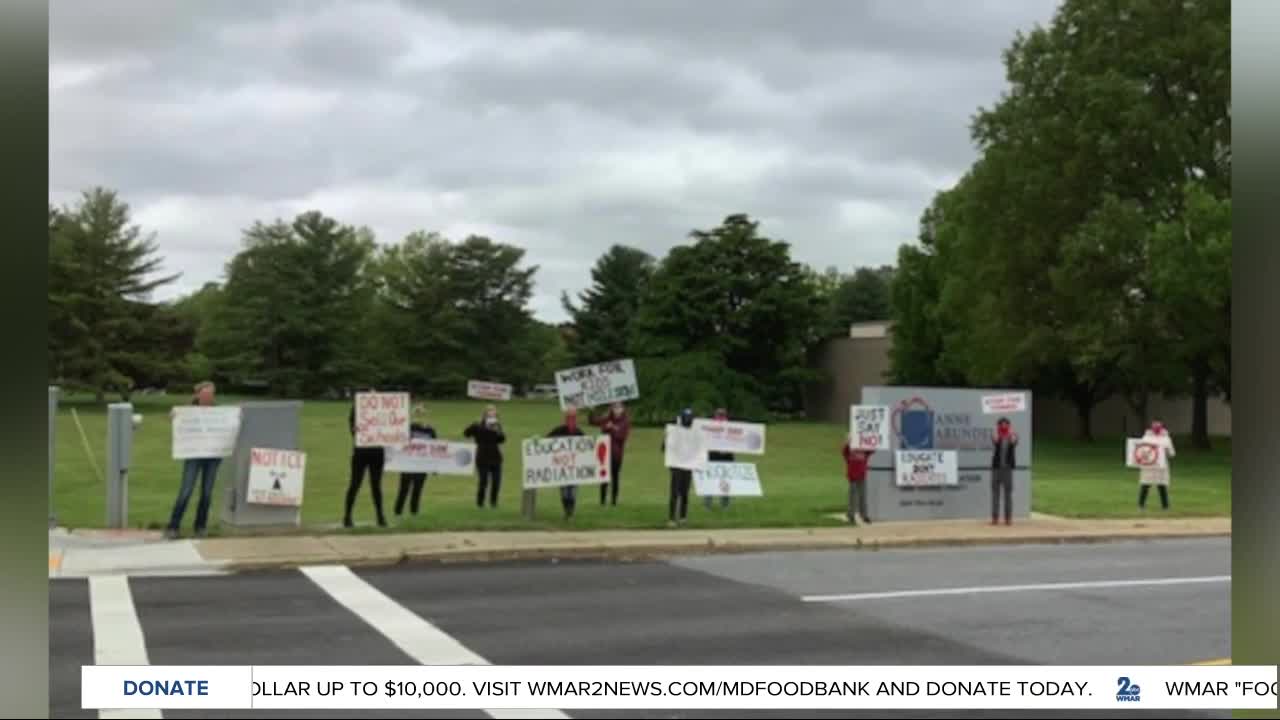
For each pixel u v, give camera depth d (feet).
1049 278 147.33
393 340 334.65
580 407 64.28
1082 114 143.95
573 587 44.88
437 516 63.62
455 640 34.42
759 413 239.71
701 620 37.93
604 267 332.60
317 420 188.14
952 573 49.42
